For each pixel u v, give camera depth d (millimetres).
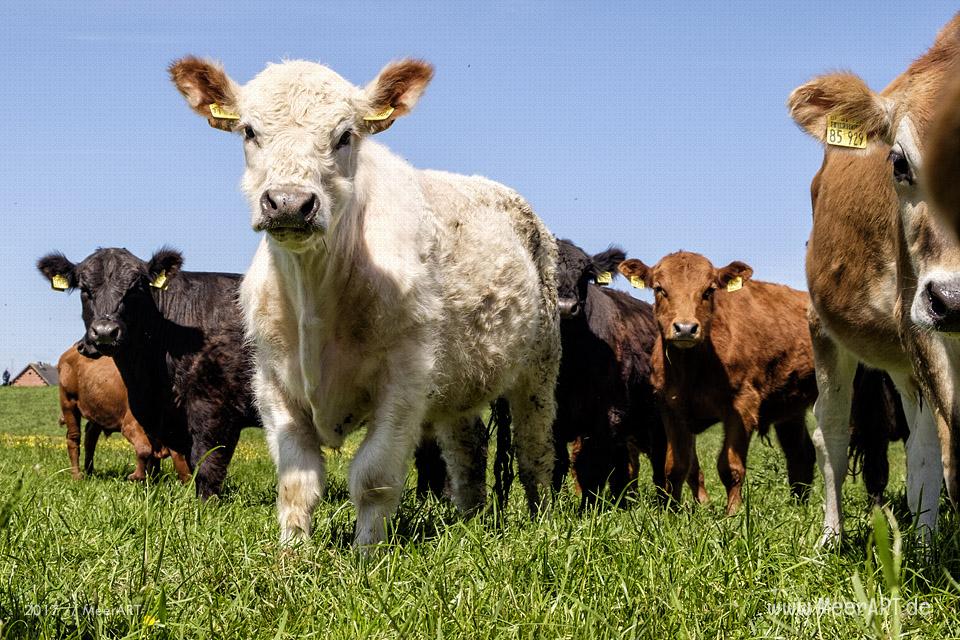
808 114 5062
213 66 5375
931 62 4773
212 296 10078
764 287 11570
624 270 11289
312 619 3734
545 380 7930
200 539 4777
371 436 5496
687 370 10070
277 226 4836
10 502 3715
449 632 3523
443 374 6176
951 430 4961
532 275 7395
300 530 5406
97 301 9750
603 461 9961
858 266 5922
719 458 10211
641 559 4344
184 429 10133
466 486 7758
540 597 3822
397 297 5504
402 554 4738
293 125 5113
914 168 4562
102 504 6598
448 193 6715
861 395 9227
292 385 5621
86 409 14656
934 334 4746
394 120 5484
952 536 5008
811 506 8320
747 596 3910
